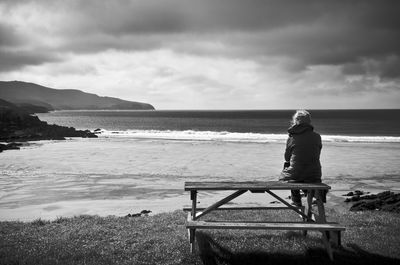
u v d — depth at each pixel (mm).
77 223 8938
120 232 7727
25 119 71250
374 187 20672
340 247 6430
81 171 25688
